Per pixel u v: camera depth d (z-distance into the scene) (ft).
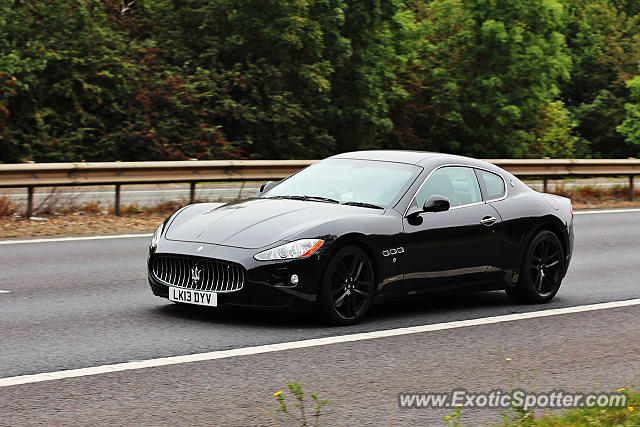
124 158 106.22
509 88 147.33
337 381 22.97
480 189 34.06
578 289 38.99
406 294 31.19
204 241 29.04
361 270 29.94
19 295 33.35
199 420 19.35
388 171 32.76
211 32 121.39
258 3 116.67
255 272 27.86
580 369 25.12
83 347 25.66
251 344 26.55
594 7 224.12
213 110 113.80
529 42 144.46
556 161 79.71
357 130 126.82
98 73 105.19
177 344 26.32
